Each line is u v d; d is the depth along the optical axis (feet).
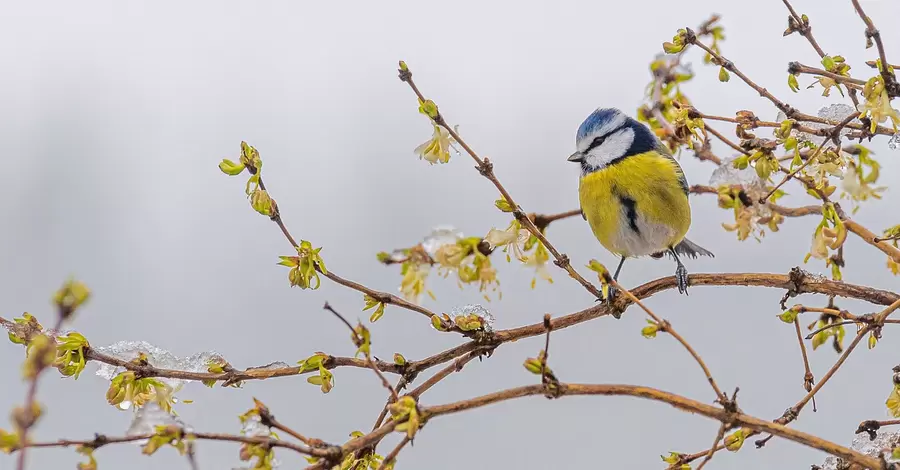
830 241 23.93
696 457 20.92
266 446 16.75
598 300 24.72
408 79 22.93
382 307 22.76
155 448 16.20
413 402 17.83
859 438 22.44
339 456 17.13
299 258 22.31
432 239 20.25
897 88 22.79
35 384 13.70
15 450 15.01
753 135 26.63
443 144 23.13
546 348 18.17
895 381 22.30
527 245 25.09
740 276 25.03
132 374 21.08
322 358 21.80
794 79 24.70
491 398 18.17
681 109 27.55
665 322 18.48
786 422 21.42
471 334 23.00
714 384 18.28
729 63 25.88
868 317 21.93
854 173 24.09
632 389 18.24
